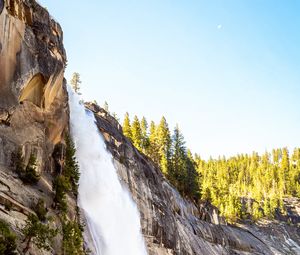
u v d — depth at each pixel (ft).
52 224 74.33
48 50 98.84
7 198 65.41
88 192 123.65
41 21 98.48
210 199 308.81
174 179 265.13
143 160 185.78
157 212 164.86
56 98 104.88
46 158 95.66
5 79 82.79
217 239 237.45
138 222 144.87
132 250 130.11
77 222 94.84
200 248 196.44
